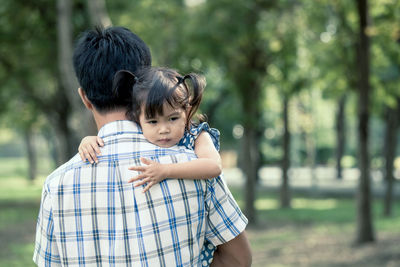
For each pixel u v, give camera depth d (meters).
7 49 15.09
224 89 18.84
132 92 1.55
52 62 15.31
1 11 13.76
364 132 10.45
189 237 1.50
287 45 13.45
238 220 1.62
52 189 1.51
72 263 1.50
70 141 17.62
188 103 1.58
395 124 15.64
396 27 9.43
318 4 11.83
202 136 1.68
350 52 11.52
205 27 12.10
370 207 10.56
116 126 1.57
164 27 12.33
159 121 1.54
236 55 13.45
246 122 14.76
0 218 16.20
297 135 39.91
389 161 15.62
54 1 14.15
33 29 14.89
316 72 14.14
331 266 8.61
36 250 1.59
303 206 20.05
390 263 8.46
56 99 17.14
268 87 16.56
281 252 10.55
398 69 12.30
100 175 1.50
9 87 16.75
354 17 10.85
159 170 1.47
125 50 1.60
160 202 1.47
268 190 26.92
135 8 12.66
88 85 1.59
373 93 12.51
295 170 40.09
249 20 12.80
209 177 1.53
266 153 40.00
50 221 1.52
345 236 11.95
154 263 1.45
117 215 1.48
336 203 20.83
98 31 1.64
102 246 1.48
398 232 11.64
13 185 30.50
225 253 1.67
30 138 32.62
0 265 9.09
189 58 12.98
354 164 42.09
